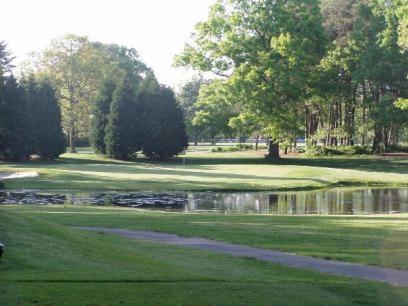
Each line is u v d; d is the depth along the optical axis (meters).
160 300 8.87
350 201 34.31
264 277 11.49
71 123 83.94
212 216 23.64
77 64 82.06
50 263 10.84
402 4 56.38
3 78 68.69
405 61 65.62
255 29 66.00
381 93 71.06
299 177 47.69
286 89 62.47
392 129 80.06
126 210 26.16
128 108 71.75
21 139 68.75
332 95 68.06
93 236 15.47
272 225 20.34
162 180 44.97
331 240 16.62
